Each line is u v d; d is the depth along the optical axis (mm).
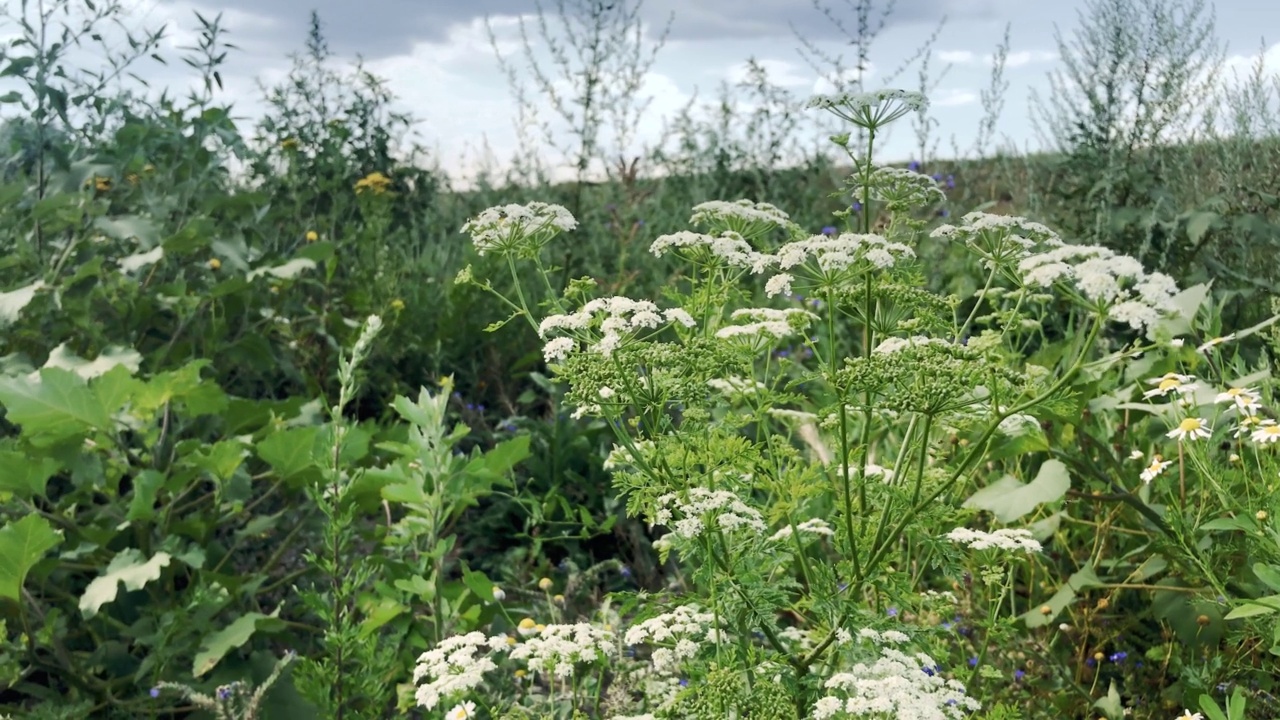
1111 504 938
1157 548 875
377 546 1025
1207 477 810
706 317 747
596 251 1762
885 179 732
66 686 906
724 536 673
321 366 1449
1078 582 884
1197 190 1562
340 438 854
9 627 880
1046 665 879
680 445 670
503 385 1553
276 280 1393
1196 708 816
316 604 786
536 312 1619
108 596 814
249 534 973
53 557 917
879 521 681
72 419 895
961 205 1766
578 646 688
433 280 1731
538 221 731
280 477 957
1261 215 1484
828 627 698
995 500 879
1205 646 853
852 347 1405
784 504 679
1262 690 814
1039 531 935
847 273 679
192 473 929
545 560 1150
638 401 659
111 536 905
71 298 1185
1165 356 978
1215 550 858
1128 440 1003
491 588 871
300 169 1941
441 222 2197
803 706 664
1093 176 1525
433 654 676
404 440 1110
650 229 1860
